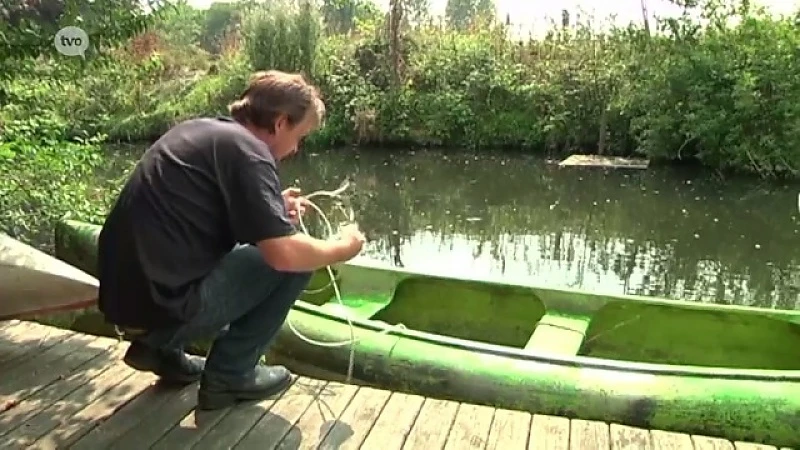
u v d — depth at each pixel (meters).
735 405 2.62
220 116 2.09
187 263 1.92
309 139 13.83
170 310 1.90
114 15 4.78
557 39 13.56
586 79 12.87
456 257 6.74
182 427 2.10
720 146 11.33
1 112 5.71
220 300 1.99
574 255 6.85
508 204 9.05
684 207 8.98
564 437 2.11
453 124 13.71
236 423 2.12
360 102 13.90
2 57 4.52
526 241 7.33
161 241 1.89
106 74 6.65
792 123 10.83
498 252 6.92
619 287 5.91
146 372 2.42
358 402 2.26
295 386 2.34
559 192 9.83
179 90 14.05
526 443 2.07
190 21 15.62
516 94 13.44
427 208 8.79
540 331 3.26
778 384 2.66
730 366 3.42
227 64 14.82
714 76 11.39
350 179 10.62
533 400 2.77
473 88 13.66
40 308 2.66
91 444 2.01
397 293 3.80
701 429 2.64
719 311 3.38
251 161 1.90
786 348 3.34
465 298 3.72
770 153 10.95
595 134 12.93
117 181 7.23
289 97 2.01
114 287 1.93
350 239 2.02
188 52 15.13
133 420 2.13
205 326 2.01
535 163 12.14
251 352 2.17
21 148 5.67
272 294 2.09
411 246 7.11
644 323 3.49
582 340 3.21
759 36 11.44
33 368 2.44
